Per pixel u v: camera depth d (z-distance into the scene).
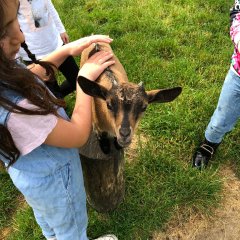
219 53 1.41
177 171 1.04
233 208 0.99
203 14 1.57
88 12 1.69
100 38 0.70
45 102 0.52
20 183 0.62
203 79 1.30
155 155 1.08
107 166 0.84
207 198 0.99
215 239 0.94
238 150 1.09
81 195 0.69
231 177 1.05
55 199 0.64
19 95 0.49
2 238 0.96
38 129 0.52
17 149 0.52
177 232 0.95
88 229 0.95
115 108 0.74
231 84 0.87
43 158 0.59
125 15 1.62
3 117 0.49
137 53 1.42
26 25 1.01
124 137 0.71
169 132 1.13
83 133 0.60
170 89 0.77
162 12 1.62
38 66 0.71
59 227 0.71
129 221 0.96
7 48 0.48
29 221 0.96
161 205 0.98
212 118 1.00
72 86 1.17
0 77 0.47
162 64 1.37
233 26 0.78
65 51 0.70
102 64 0.70
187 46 1.45
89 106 0.63
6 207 1.01
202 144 1.08
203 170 1.04
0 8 0.45
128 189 1.02
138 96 0.74
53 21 1.09
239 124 1.14
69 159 0.63
